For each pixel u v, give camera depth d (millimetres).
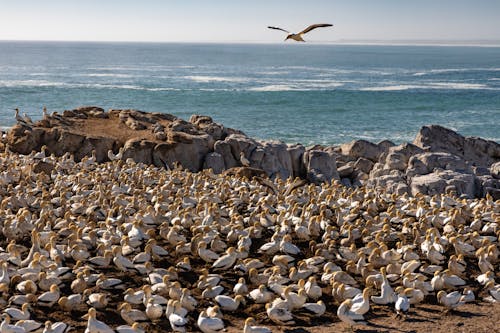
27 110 98875
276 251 25875
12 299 20484
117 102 114750
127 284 22703
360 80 187875
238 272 23625
